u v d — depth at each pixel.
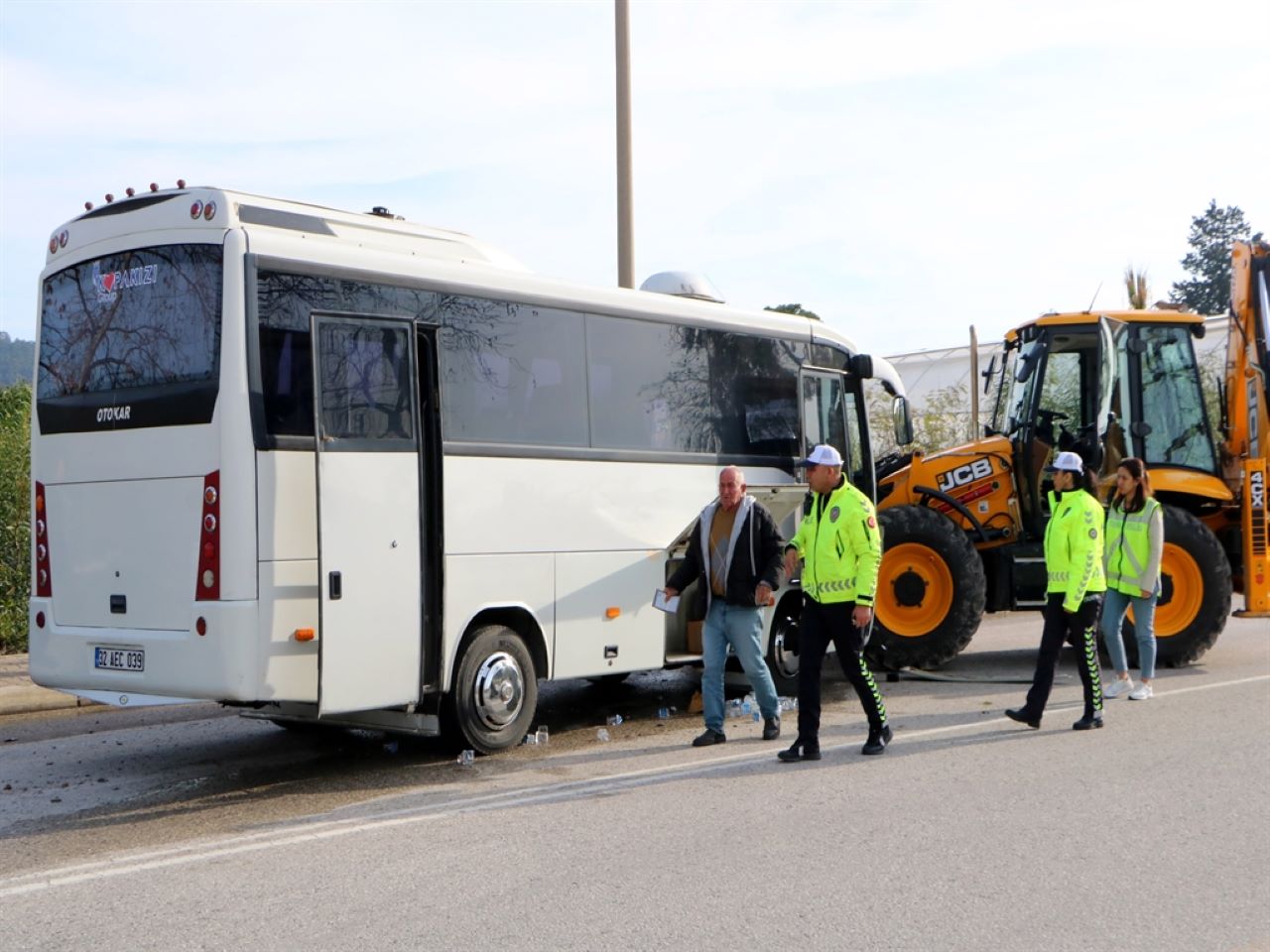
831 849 6.64
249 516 8.03
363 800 8.08
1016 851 6.59
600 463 10.41
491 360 9.60
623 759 9.30
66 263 9.10
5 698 11.52
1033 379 14.03
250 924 5.54
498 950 5.20
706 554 9.75
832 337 13.04
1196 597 13.45
